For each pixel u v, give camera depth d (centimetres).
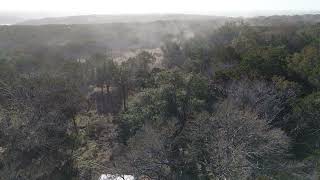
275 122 2681
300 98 2816
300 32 4372
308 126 2681
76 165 2688
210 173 2252
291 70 3152
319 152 2548
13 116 2689
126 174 2194
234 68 3206
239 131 2248
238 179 1961
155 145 2250
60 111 3061
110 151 2891
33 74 3397
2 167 2422
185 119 2752
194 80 2991
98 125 3356
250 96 2705
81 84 3800
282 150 2366
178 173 2316
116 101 3788
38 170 2467
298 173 2309
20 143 2497
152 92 2895
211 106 2809
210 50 4106
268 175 2231
